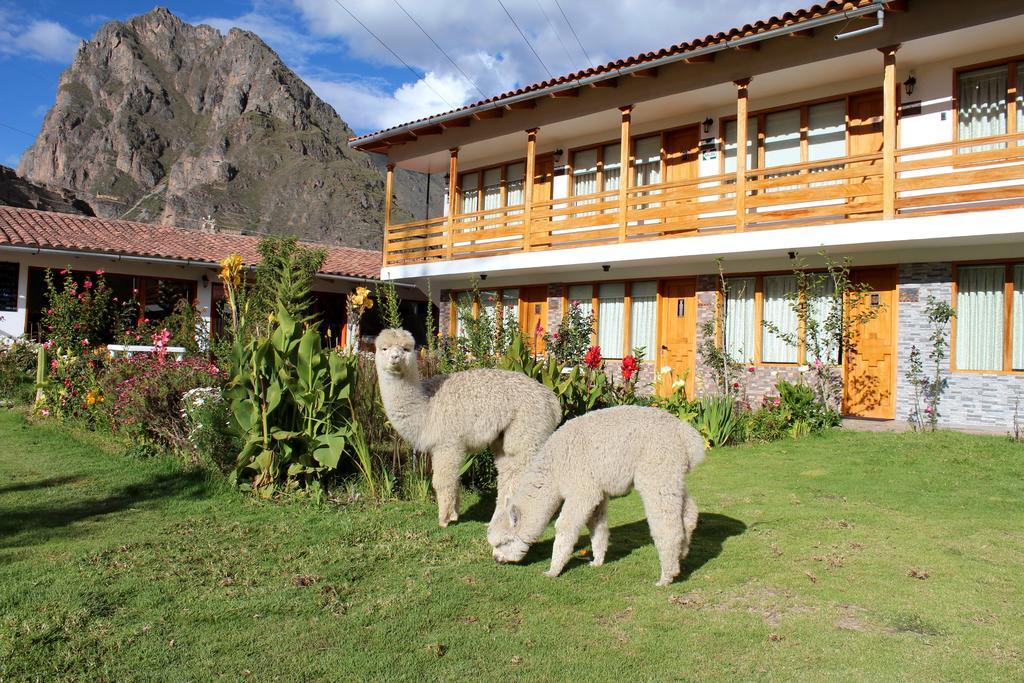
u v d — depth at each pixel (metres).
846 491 7.00
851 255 12.09
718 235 12.51
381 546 5.32
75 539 5.27
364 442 6.80
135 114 187.12
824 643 3.75
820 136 12.98
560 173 16.95
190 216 124.38
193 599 4.26
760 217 12.25
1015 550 5.20
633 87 13.84
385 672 3.46
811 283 12.56
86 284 14.68
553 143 17.02
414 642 3.78
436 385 5.94
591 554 5.30
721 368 13.30
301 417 6.70
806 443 9.57
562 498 4.95
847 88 12.52
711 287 13.91
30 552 4.97
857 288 12.18
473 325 9.05
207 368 8.92
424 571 4.85
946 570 4.79
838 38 10.72
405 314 24.22
